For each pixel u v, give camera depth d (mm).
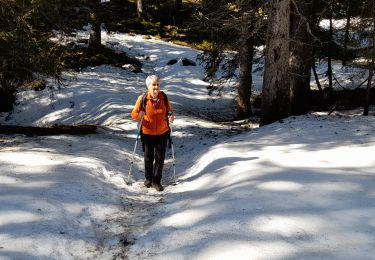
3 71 11375
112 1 39344
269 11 10695
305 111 14336
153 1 38562
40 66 11344
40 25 11695
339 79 21141
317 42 15391
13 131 11180
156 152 6258
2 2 10453
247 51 16656
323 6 13984
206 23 14664
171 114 6285
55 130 11867
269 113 10898
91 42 26094
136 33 32938
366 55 11812
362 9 12414
